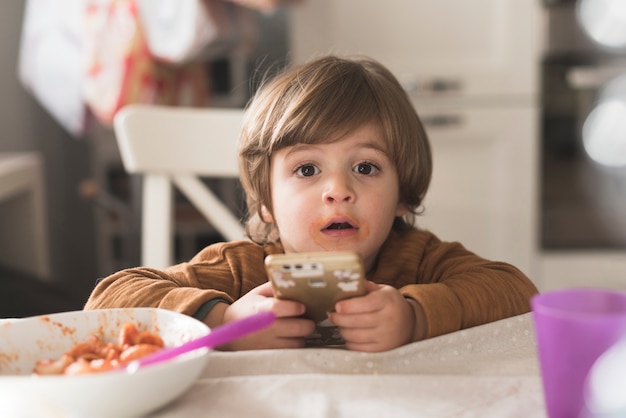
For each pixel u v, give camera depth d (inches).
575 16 87.8
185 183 55.8
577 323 17.3
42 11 69.1
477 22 89.0
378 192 32.2
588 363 17.3
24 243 88.5
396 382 21.7
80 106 69.7
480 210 91.0
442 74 89.4
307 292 24.9
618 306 19.4
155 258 55.9
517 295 29.3
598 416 17.0
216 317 26.9
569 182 90.8
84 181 110.2
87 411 18.9
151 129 54.7
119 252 101.0
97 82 65.4
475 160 90.5
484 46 89.4
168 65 68.8
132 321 24.6
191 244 99.5
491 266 31.2
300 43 89.6
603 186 90.2
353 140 32.0
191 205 99.3
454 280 29.5
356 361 24.0
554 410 18.0
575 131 89.8
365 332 25.3
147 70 65.2
